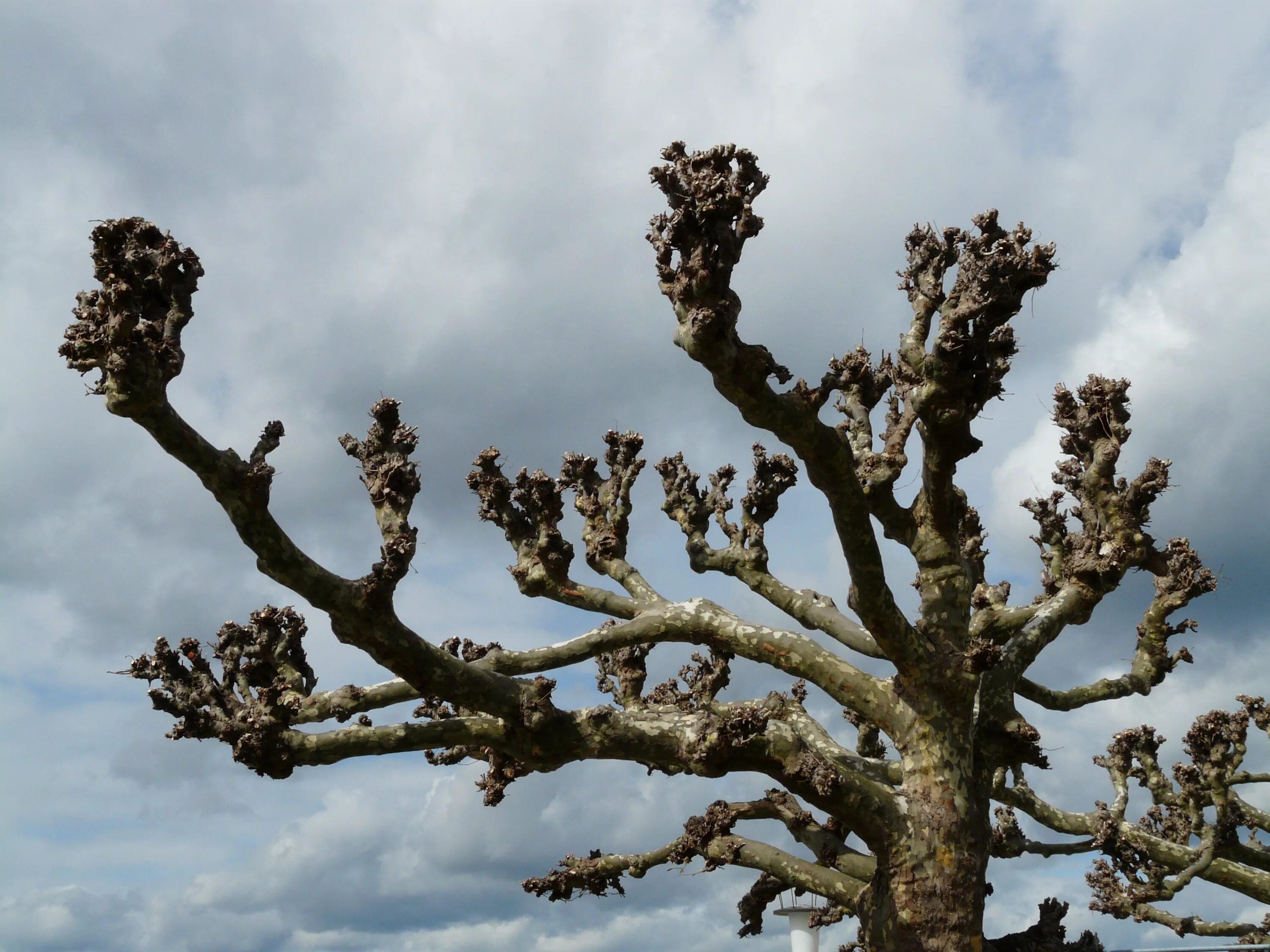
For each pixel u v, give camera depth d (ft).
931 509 34.47
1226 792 44.91
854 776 31.78
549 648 35.53
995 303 30.91
